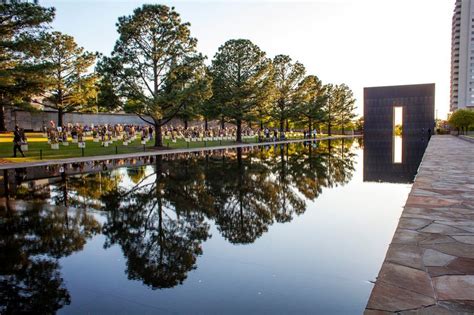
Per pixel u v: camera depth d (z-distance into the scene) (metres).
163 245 5.70
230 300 3.82
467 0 101.25
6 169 15.68
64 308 3.66
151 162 19.28
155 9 25.50
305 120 64.19
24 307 3.70
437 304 3.34
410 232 5.50
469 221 6.06
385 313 3.20
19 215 7.63
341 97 72.25
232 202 9.03
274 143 41.28
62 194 10.05
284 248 5.50
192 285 4.20
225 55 38.75
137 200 9.28
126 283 4.29
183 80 27.03
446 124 69.19
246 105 39.47
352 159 21.50
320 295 3.91
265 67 38.94
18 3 17.59
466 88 102.56
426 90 67.56
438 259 4.42
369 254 5.19
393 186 11.51
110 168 16.39
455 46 104.50
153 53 26.17
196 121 62.47
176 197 9.69
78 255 5.23
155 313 3.56
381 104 71.12
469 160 16.00
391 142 43.69
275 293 3.97
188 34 26.69
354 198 9.48
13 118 40.66
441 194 8.31
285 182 12.38
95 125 47.94
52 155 20.48
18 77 18.41
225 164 18.39
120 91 25.59
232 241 5.89
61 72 38.16
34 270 4.70
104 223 7.04
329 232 6.34
